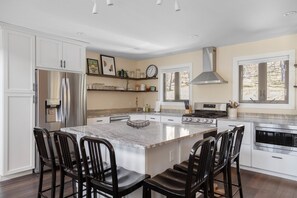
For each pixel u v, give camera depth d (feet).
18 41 10.79
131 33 12.02
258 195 9.05
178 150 7.61
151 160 6.43
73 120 12.72
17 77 10.73
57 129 11.92
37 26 10.76
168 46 14.97
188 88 17.34
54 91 11.92
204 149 5.03
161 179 5.64
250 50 13.84
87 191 5.60
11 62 10.53
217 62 15.33
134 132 7.47
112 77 17.94
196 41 13.66
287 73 12.74
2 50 10.29
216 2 8.16
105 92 17.98
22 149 10.88
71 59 13.10
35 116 11.32
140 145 5.51
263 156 11.42
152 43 14.15
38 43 11.57
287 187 9.83
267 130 11.26
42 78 11.47
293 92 12.28
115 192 4.99
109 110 18.22
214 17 9.65
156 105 18.57
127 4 8.34
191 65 16.76
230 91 14.74
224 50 14.99
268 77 13.46
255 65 13.94
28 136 11.09
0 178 10.41
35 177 10.84
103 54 17.57
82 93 13.28
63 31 11.59
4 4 8.26
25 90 10.99
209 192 6.30
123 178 5.76
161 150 6.82
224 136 6.19
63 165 6.47
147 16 9.57
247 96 14.26
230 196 7.02
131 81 20.06
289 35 12.36
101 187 5.32
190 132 7.48
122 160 6.85
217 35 12.38
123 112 18.31
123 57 18.90
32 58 11.29
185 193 4.73
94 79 17.10
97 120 14.79
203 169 5.21
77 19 9.89
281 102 12.95
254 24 10.55
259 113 13.56
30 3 8.20
